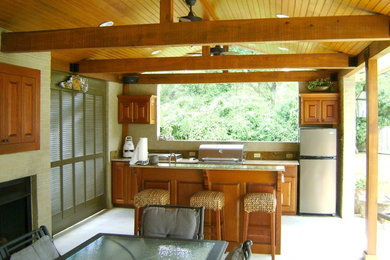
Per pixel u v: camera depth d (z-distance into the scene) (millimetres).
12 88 3609
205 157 6340
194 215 2873
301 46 5418
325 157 5953
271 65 4887
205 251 2355
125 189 6586
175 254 2305
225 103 10484
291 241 4758
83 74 5633
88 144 5926
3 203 3559
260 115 9820
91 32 3342
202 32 3143
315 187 5980
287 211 6059
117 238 2648
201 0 4160
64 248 4457
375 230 4020
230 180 4191
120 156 7031
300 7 3768
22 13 3553
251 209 3807
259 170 4008
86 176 5863
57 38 3420
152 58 5230
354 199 5895
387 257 4145
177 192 4410
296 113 9594
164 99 10891
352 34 2943
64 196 5234
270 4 4055
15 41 3512
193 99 10727
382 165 8570
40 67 4109
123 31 3279
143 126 7191
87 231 5148
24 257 2176
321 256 4219
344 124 5887
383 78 9758
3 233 3615
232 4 4504
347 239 4836
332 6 3406
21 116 3738
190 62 5129
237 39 3086
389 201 5453
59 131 5105
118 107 6930
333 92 6184
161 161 6324
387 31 2900
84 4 3789
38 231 2598
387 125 9578
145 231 2896
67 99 5312
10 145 3574
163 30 3203
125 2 4062
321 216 6008
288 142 6625
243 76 6387
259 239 4180
